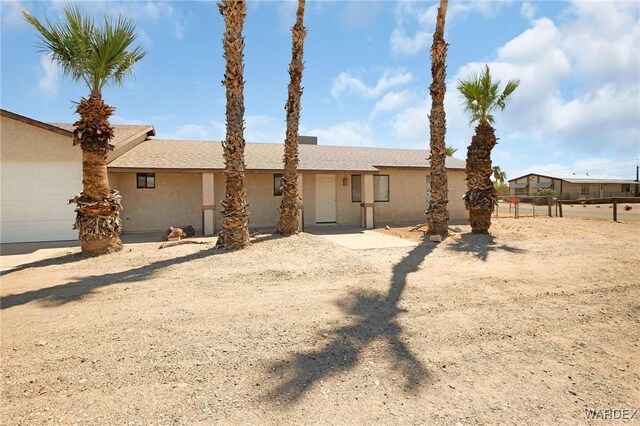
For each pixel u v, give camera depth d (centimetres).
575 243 1029
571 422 256
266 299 530
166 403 272
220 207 1497
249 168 1398
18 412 259
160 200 1435
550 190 4316
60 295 544
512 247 975
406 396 286
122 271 704
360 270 713
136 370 320
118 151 1359
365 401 279
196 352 356
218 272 693
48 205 1200
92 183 885
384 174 1756
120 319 444
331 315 464
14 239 1174
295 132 1194
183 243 1038
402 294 555
